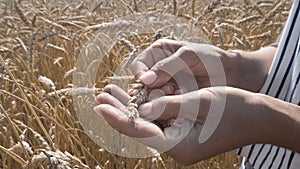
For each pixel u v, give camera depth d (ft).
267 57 2.99
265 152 2.70
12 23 8.36
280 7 7.68
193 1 7.67
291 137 2.32
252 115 2.30
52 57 7.29
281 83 2.76
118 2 8.54
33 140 5.08
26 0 9.52
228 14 8.29
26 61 7.19
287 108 2.34
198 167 4.81
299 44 2.63
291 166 2.63
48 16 8.53
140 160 4.58
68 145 4.78
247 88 2.95
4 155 4.72
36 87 5.54
